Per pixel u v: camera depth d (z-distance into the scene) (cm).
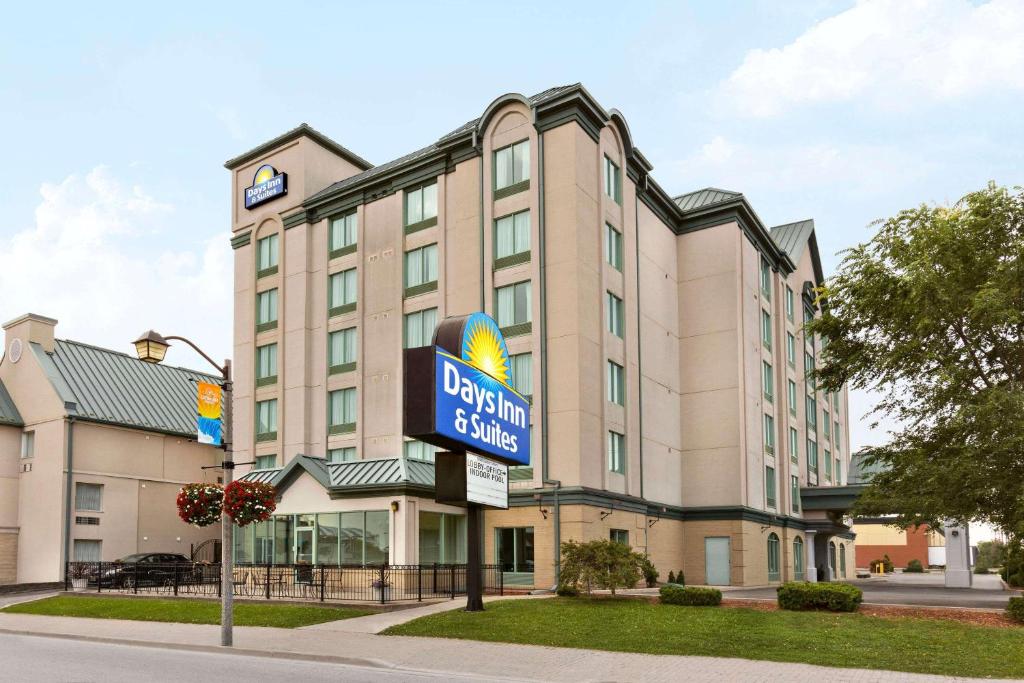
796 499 5259
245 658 1812
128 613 2669
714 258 4384
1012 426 2223
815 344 6078
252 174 4688
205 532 4881
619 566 2459
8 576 4172
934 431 2522
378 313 4006
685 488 4281
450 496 2212
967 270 2502
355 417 4022
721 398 4253
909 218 2638
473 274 3625
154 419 4681
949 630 1877
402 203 4006
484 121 3666
